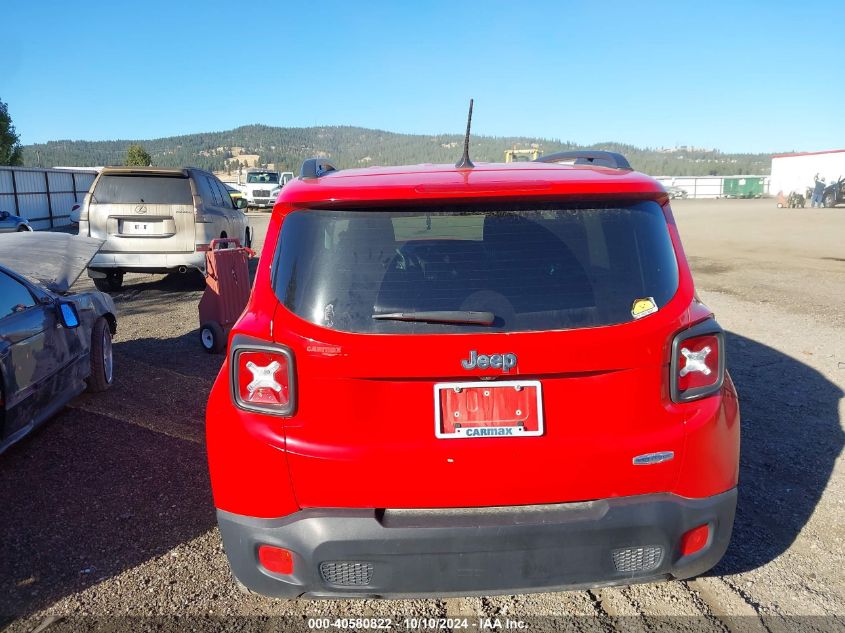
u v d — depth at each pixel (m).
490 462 2.29
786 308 9.62
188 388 6.20
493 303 2.32
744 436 4.81
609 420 2.32
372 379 2.29
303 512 2.35
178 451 4.70
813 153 53.66
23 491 4.07
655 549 2.39
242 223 13.30
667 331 2.34
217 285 7.38
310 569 2.33
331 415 2.31
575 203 2.47
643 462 2.33
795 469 4.26
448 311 2.29
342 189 2.46
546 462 2.29
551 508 2.34
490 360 2.24
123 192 10.55
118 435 5.00
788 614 2.80
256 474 2.36
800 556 3.26
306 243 2.46
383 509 2.34
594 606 2.89
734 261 15.70
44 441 4.88
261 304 2.44
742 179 79.06
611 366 2.29
